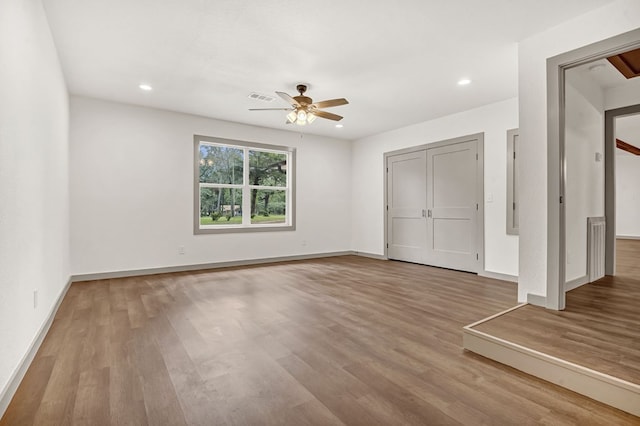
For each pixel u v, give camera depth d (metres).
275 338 2.45
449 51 3.20
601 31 2.49
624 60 3.28
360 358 2.12
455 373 1.94
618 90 4.04
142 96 4.45
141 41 3.01
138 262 4.84
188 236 5.25
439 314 3.00
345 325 2.72
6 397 1.60
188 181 5.25
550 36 2.79
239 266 5.65
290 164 6.41
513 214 4.45
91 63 3.45
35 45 2.28
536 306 2.82
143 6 2.49
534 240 2.88
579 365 1.75
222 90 4.22
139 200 4.85
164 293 3.78
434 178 5.52
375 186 6.68
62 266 3.59
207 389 1.76
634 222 9.45
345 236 7.14
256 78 3.84
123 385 1.80
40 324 2.40
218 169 5.71
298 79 3.87
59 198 3.40
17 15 1.87
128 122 4.77
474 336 2.21
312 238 6.66
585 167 3.71
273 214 6.32
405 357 2.14
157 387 1.78
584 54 2.58
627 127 6.31
